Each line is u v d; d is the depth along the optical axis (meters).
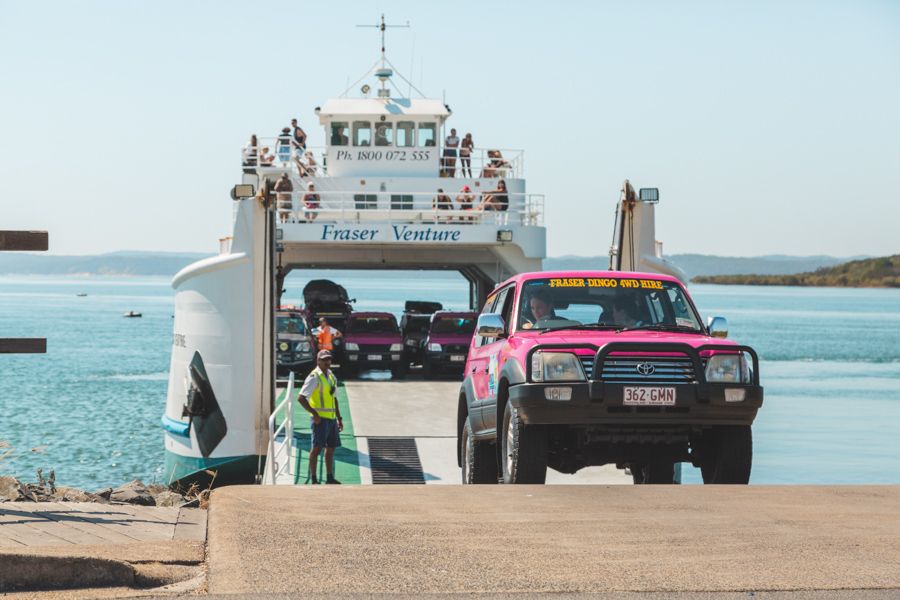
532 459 17.69
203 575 11.00
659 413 17.22
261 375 37.81
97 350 152.62
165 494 29.33
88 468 54.97
